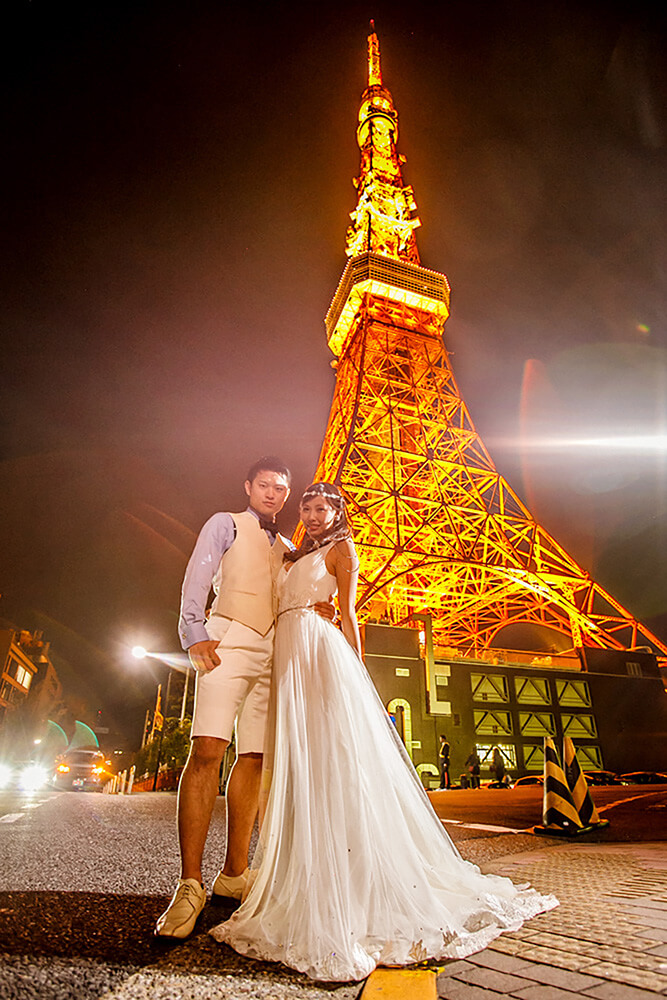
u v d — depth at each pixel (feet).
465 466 129.70
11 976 4.67
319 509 8.84
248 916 6.22
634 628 119.34
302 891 5.90
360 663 8.13
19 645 189.26
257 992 4.73
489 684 110.42
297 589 8.23
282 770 7.13
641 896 7.71
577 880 9.11
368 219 184.24
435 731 98.78
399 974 5.02
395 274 161.89
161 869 10.31
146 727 265.13
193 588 8.04
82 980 4.75
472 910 6.50
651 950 5.40
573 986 4.62
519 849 13.85
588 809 16.99
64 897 7.66
